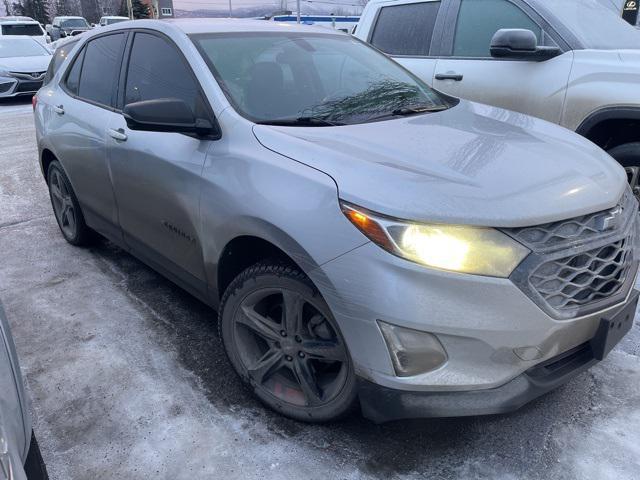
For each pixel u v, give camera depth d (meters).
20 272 4.14
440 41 5.19
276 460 2.33
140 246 3.44
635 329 3.19
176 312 3.52
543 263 1.98
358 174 2.14
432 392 2.02
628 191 2.54
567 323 2.04
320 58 3.29
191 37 3.08
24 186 6.43
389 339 2.00
